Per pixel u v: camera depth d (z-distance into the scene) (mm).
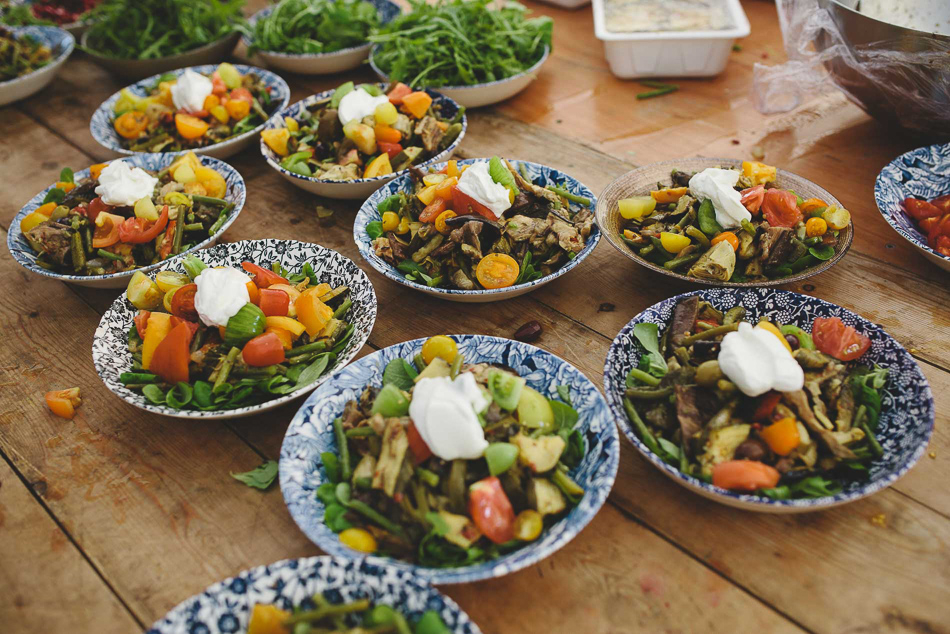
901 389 555
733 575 516
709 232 682
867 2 881
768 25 1171
